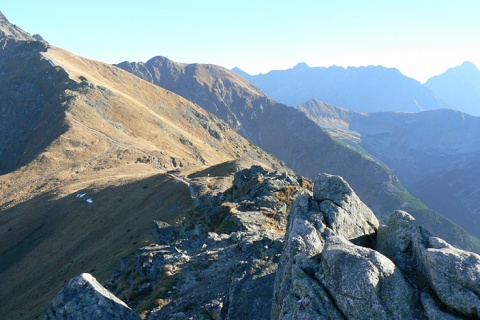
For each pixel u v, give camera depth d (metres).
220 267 27.55
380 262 14.34
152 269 30.98
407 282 14.52
